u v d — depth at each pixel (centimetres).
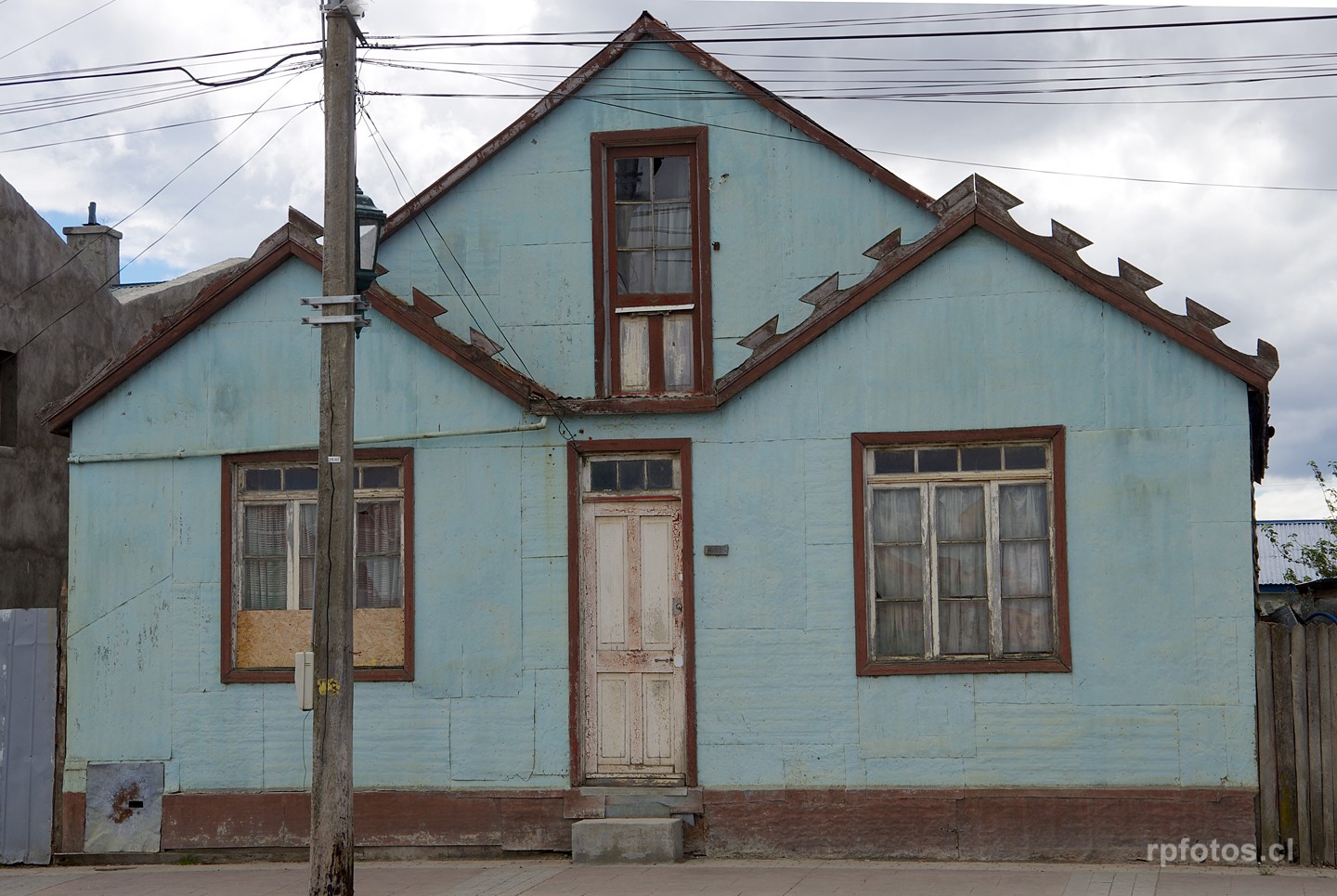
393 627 1218
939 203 1173
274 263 1242
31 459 1653
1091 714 1110
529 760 1183
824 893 986
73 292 1769
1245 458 1107
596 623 1204
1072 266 1127
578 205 1293
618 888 1023
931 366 1154
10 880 1147
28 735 1243
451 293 1301
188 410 1251
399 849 1186
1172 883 1009
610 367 1283
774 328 1177
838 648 1148
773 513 1167
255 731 1217
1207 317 1112
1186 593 1106
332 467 955
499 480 1211
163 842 1215
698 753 1159
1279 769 1090
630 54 1302
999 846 1112
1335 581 1359
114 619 1244
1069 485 1127
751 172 1284
